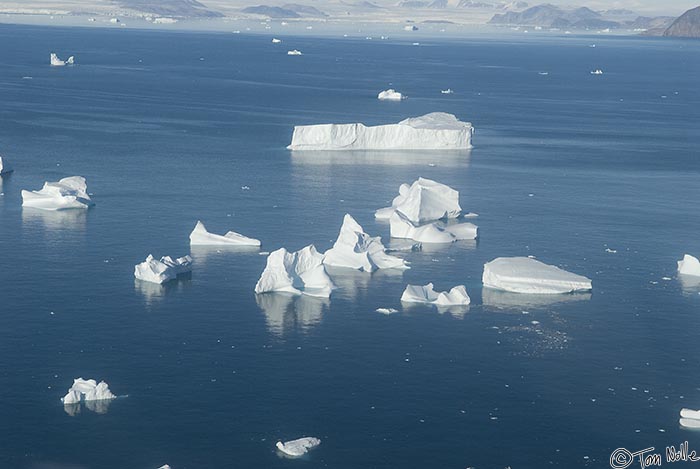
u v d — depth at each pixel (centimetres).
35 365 14300
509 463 12056
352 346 15275
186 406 13188
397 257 19938
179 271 18550
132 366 14350
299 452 12088
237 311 16662
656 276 19038
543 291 17925
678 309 17212
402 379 14138
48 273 18350
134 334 15538
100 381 13825
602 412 13338
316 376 14162
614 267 19538
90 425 12644
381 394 13675
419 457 12125
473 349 15275
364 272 18938
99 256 19488
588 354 15188
